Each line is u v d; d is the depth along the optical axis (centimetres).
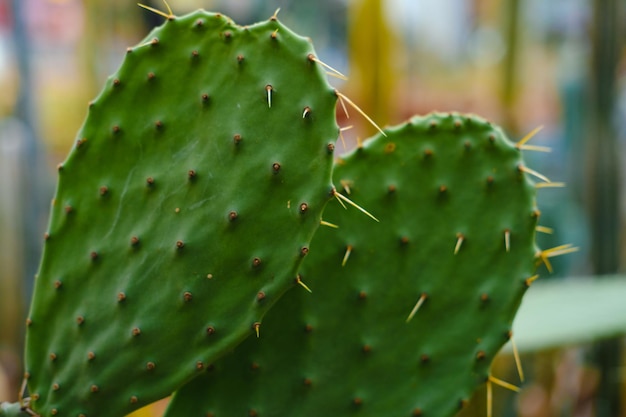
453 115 98
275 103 89
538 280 197
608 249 158
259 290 90
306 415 96
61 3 248
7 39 228
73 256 93
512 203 98
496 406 172
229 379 95
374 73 170
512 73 199
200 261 90
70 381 92
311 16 255
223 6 232
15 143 203
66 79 256
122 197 92
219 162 90
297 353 96
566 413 169
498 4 219
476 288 98
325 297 97
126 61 91
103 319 92
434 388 97
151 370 91
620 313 123
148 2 228
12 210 202
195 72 91
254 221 89
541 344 116
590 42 157
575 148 218
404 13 277
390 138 98
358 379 97
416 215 98
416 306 97
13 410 94
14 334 205
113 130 92
